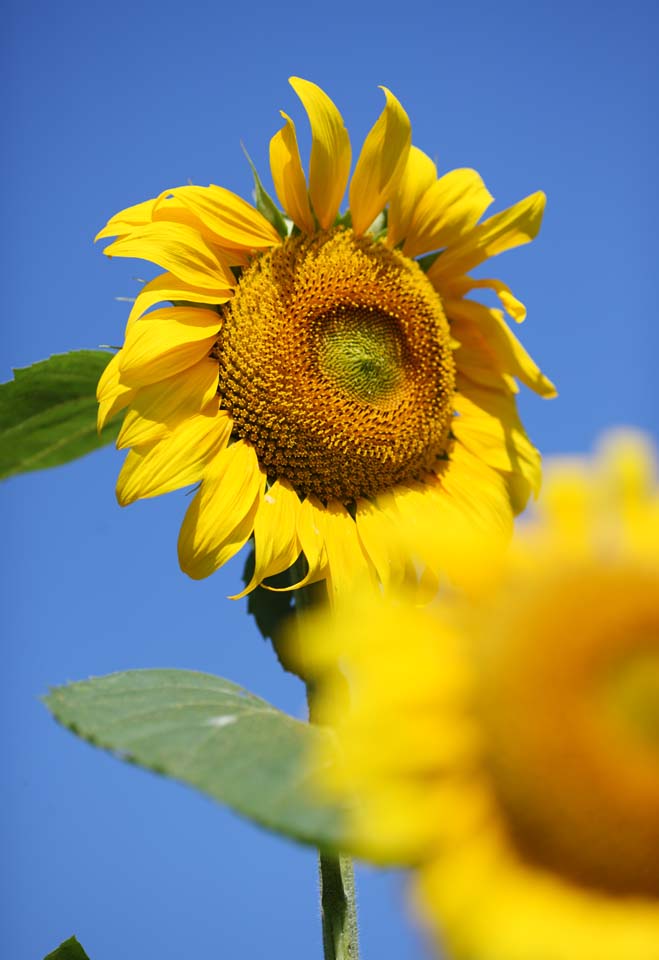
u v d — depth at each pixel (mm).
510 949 852
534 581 979
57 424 1361
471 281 1387
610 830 915
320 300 1344
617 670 939
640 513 1003
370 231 1372
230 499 1305
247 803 1104
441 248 1379
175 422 1305
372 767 918
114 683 1202
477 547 993
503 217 1374
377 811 908
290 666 1341
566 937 876
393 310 1358
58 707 1173
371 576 1322
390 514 1343
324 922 1267
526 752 927
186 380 1313
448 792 934
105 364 1340
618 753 918
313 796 1075
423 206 1372
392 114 1342
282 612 1354
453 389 1379
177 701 1191
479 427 1389
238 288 1334
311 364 1341
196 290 1317
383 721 925
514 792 929
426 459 1368
